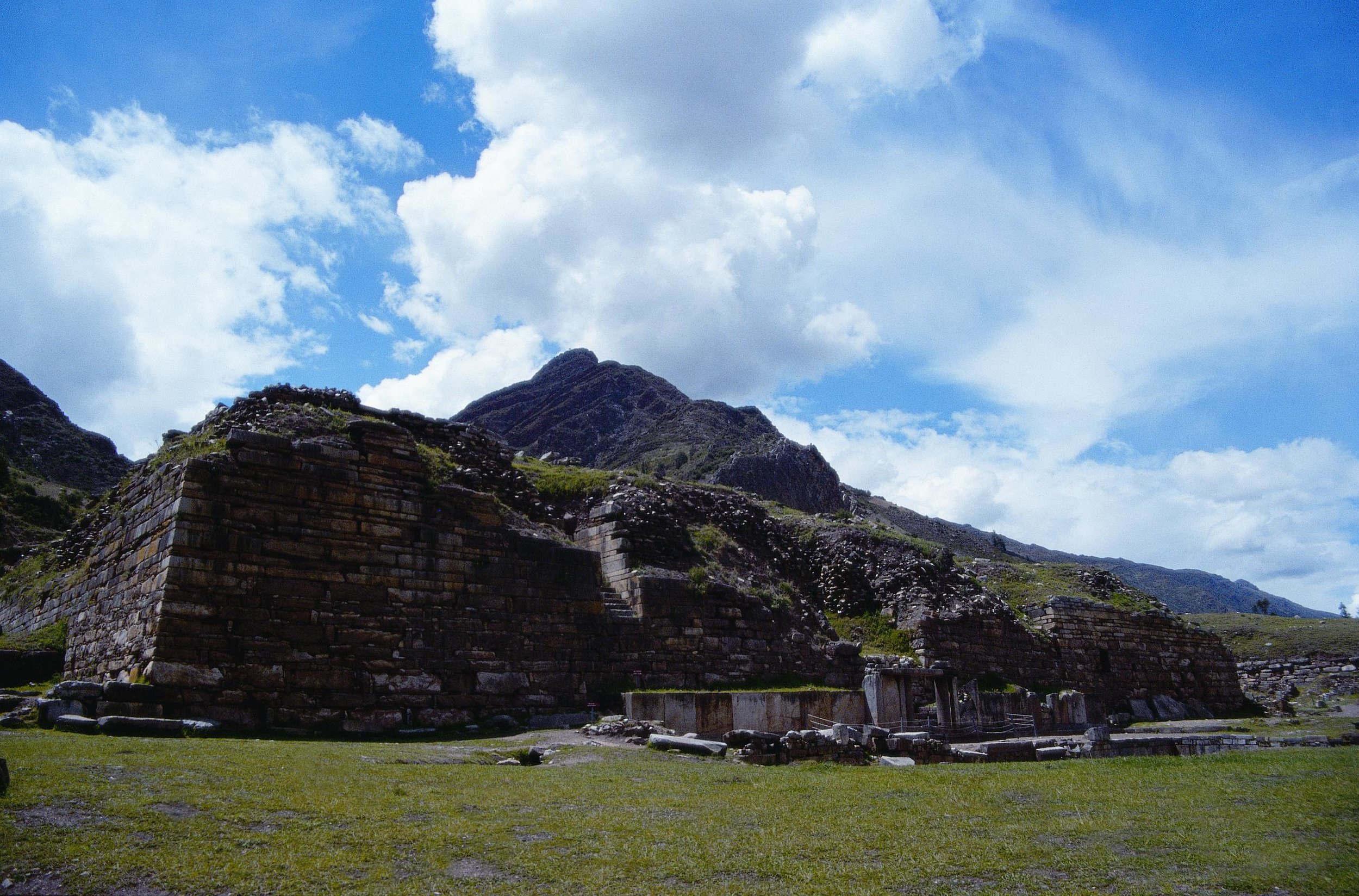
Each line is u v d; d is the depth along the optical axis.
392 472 21.41
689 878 8.74
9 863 7.76
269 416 21.59
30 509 46.88
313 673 18.80
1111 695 40.53
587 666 23.41
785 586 32.75
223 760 12.36
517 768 14.26
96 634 20.92
